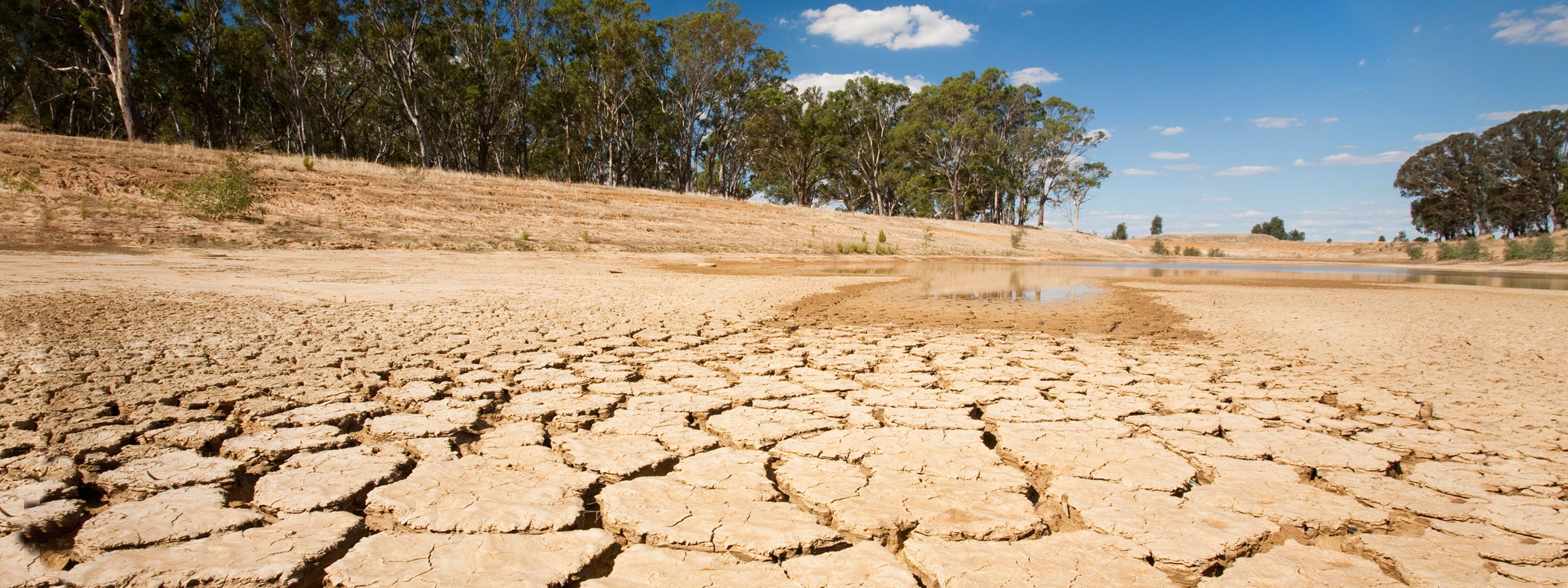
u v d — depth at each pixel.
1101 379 4.80
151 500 2.46
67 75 36.88
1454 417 3.85
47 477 2.62
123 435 3.13
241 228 16.39
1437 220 57.75
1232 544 2.28
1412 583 2.06
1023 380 4.73
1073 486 2.78
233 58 36.69
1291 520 2.48
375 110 42.09
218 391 3.96
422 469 2.84
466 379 4.47
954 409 3.96
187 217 16.44
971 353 5.82
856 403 4.07
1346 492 2.78
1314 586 2.01
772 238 29.39
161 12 31.73
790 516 2.45
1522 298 11.59
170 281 9.49
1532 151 52.16
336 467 2.82
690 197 36.41
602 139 48.50
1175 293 12.15
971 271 20.08
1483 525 2.46
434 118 43.81
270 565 2.02
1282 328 7.53
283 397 3.88
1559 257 34.34
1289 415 3.86
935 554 2.20
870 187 56.09
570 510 2.44
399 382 4.33
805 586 1.99
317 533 2.24
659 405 3.93
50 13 31.22
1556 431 3.59
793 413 3.83
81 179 17.36
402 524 2.33
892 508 2.54
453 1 36.84
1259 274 20.92
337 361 4.86
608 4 39.97
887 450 3.20
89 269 10.27
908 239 35.25
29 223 13.78
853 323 7.76
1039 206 59.97
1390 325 7.77
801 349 5.92
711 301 9.73
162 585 1.91
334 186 22.23
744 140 49.06
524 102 43.34
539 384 4.39
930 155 52.31
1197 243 68.69
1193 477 2.91
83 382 4.05
